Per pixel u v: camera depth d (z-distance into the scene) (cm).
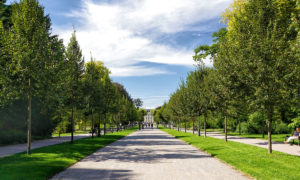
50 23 2581
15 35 1189
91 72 2544
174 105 3966
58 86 1338
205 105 2394
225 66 1216
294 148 1465
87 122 4344
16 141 2059
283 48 1101
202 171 858
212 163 1026
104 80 3052
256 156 1109
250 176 773
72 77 1836
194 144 1819
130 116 6234
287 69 1048
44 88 1280
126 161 1083
